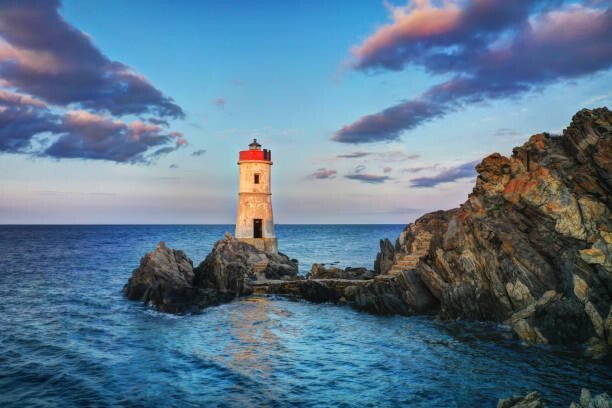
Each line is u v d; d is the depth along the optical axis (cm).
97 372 2252
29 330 3088
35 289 4903
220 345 2716
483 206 3212
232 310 3734
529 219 2914
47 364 2369
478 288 3003
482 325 2883
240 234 5844
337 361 2383
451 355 2372
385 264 4300
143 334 2986
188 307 3762
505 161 3306
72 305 3991
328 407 1836
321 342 2745
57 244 13662
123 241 15725
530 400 1511
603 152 2595
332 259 8369
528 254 2795
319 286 4112
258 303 4022
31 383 2108
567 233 2650
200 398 1941
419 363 2280
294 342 2759
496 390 1906
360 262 7769
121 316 3544
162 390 2027
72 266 7338
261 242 5894
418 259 3722
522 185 2977
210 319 3419
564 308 2419
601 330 2277
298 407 1842
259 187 5950
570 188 2773
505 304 2825
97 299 4291
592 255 2403
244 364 2362
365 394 1948
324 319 3369
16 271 6544
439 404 1814
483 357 2306
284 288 4362
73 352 2575
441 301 3256
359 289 3791
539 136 3278
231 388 2042
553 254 2731
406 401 1858
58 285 5231
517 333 2544
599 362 2144
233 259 4859
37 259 8525
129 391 2017
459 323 2973
